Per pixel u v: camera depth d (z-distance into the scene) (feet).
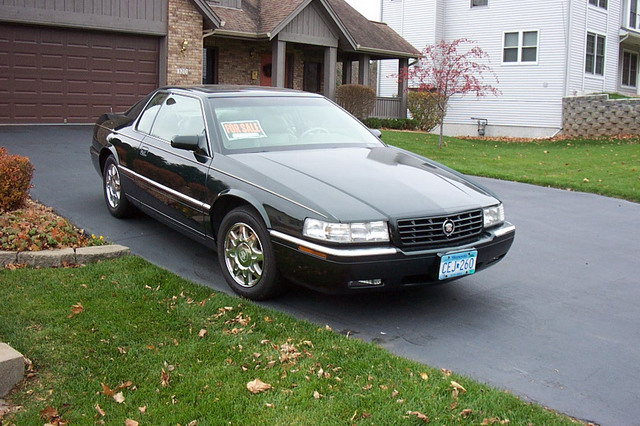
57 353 12.60
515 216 28.27
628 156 52.95
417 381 12.11
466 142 66.39
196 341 13.51
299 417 10.76
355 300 16.93
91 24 51.65
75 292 15.75
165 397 11.34
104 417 10.66
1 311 14.32
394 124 77.92
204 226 17.81
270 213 15.40
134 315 14.58
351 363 12.77
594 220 28.07
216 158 17.62
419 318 15.89
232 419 10.69
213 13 57.41
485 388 11.97
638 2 96.58
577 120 79.36
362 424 10.58
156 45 56.29
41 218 20.57
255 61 71.92
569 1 78.59
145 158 20.51
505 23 84.38
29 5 48.62
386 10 95.71
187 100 20.26
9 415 10.64
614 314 16.84
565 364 13.64
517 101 84.43
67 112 51.98
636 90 101.71
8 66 48.80
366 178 16.44
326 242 14.35
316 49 77.51
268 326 14.43
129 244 20.67
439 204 15.65
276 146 18.49
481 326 15.56
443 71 68.90
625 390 12.55
